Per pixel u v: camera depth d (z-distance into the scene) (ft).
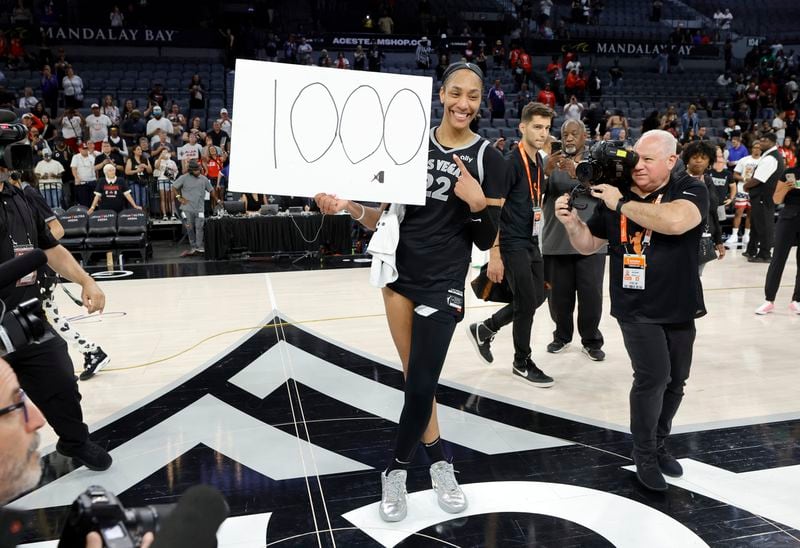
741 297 21.42
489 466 9.97
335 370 14.39
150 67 52.85
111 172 29.94
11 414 2.99
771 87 60.59
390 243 7.91
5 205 8.59
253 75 7.33
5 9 57.52
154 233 36.04
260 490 9.29
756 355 15.49
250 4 65.72
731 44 70.64
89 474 9.86
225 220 29.32
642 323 8.78
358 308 19.95
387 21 63.31
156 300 21.40
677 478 9.57
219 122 39.45
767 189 26.86
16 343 4.79
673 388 9.43
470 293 22.62
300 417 11.89
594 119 50.42
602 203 9.24
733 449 10.51
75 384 9.52
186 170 33.99
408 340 8.50
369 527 8.35
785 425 11.42
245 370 14.44
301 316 19.01
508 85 58.34
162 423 11.66
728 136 47.26
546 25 67.72
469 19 70.74
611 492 9.18
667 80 62.85
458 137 8.11
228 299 21.43
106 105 41.88
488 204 8.10
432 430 8.75
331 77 7.43
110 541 2.83
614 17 77.20
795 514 8.60
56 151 35.70
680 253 8.59
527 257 12.87
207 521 2.79
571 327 15.49
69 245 27.48
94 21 61.93
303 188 7.44
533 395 12.93
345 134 7.48
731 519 8.48
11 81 47.67
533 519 8.50
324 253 30.30
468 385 13.51
